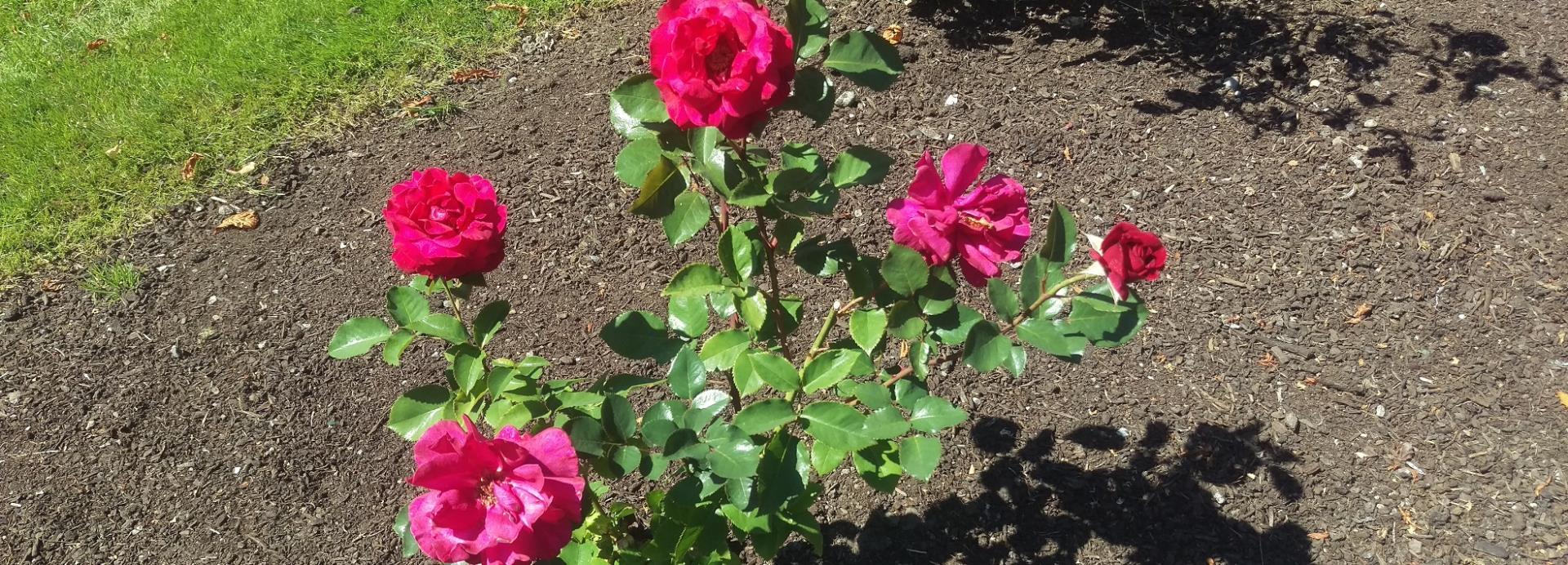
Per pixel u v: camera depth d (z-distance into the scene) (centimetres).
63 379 291
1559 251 303
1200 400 269
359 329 183
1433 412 263
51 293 318
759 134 142
